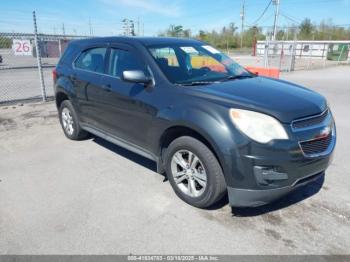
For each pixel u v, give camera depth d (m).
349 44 40.88
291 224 3.04
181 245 2.76
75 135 5.39
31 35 8.81
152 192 3.67
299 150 2.80
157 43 4.04
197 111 3.04
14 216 3.19
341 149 5.11
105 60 4.42
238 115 2.83
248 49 72.31
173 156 3.42
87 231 2.95
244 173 2.80
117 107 4.08
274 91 3.35
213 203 3.21
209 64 4.16
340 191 3.69
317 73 19.44
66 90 5.18
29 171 4.25
